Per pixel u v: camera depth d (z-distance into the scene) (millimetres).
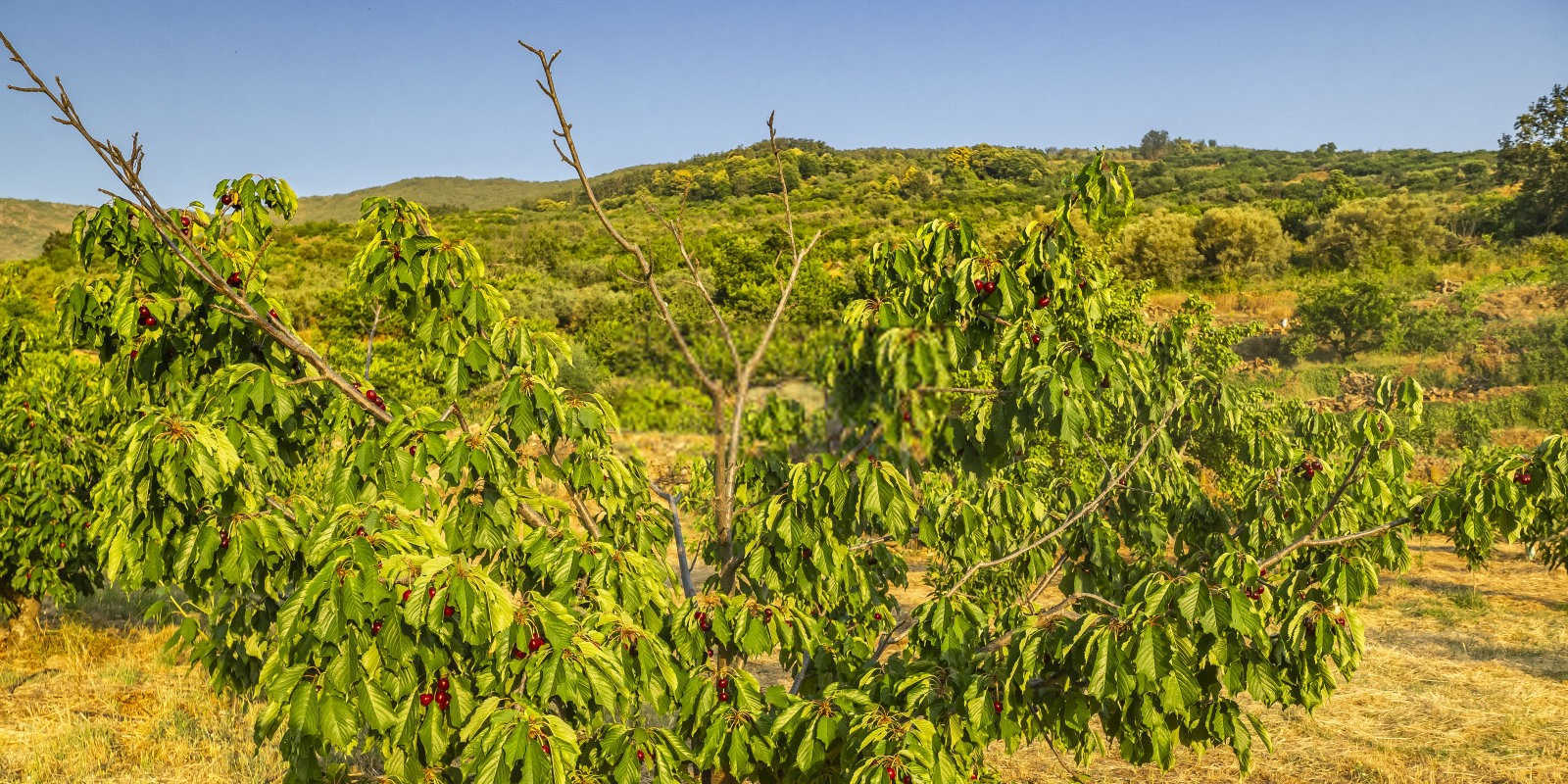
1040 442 6809
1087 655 2760
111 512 2662
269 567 2695
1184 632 2824
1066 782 6430
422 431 2703
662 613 3125
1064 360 2750
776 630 3006
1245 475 9023
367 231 3191
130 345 2834
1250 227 44312
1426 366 27969
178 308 2869
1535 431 21844
